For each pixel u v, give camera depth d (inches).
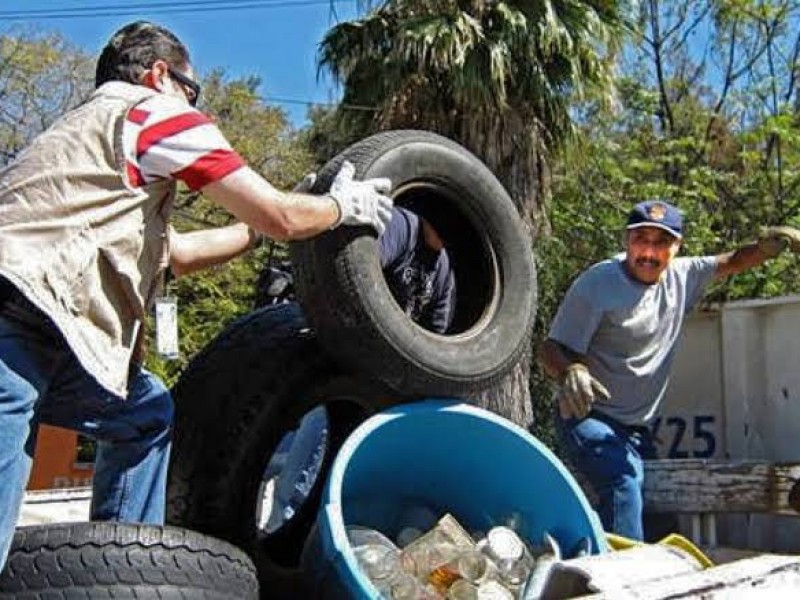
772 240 187.2
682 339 212.1
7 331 98.5
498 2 444.1
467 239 147.7
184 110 107.0
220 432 131.6
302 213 114.6
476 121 442.3
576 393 168.4
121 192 102.9
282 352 134.7
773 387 195.5
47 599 97.9
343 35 464.1
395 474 141.1
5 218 99.4
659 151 599.8
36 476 400.8
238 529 132.1
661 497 177.6
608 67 477.4
